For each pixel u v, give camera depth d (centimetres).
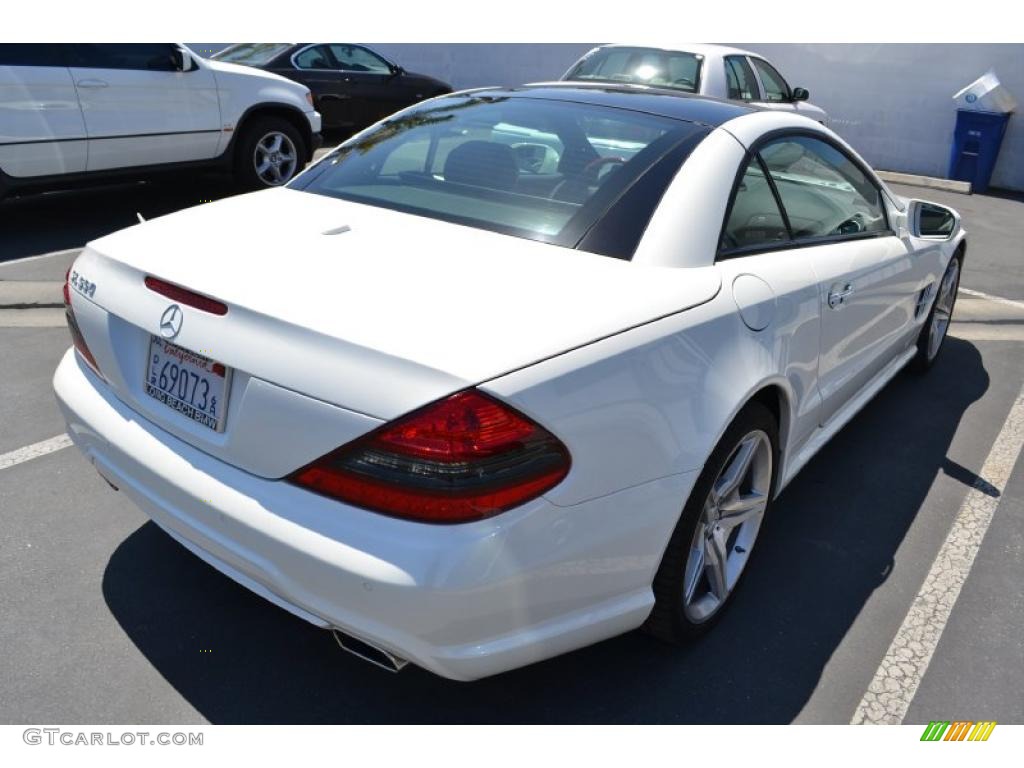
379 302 204
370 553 184
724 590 271
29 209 755
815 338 292
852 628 279
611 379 205
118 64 684
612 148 275
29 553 290
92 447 244
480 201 264
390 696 242
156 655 250
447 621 186
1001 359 534
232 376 205
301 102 834
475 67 1495
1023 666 267
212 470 209
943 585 303
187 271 221
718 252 258
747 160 281
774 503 350
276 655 253
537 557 194
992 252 811
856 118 1256
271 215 264
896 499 359
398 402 183
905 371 500
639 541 217
